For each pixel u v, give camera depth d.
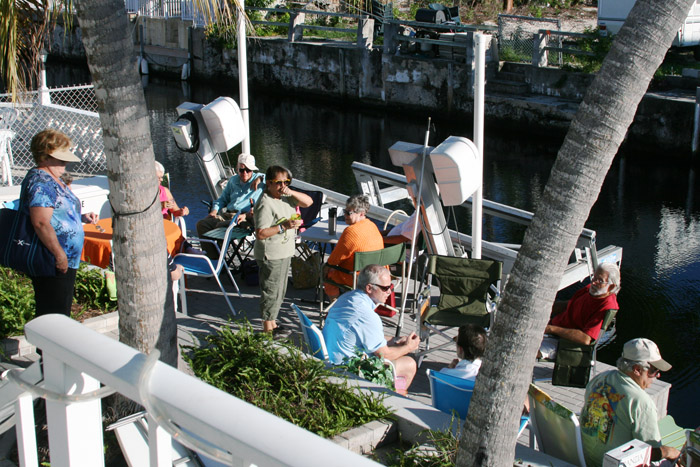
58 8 4.98
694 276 10.88
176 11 32.38
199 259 6.64
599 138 2.75
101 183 8.77
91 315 5.89
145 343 3.82
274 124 24.95
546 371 6.23
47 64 39.53
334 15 27.27
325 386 4.50
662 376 7.79
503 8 30.44
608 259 8.22
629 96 2.71
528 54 23.97
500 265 6.22
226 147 8.71
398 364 5.53
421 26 24.55
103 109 3.55
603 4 21.97
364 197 6.48
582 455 4.10
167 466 1.79
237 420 1.50
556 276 2.93
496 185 17.09
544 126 21.70
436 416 4.36
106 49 3.46
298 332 6.46
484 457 3.10
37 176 4.20
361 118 25.97
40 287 4.31
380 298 5.41
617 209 15.06
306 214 7.93
